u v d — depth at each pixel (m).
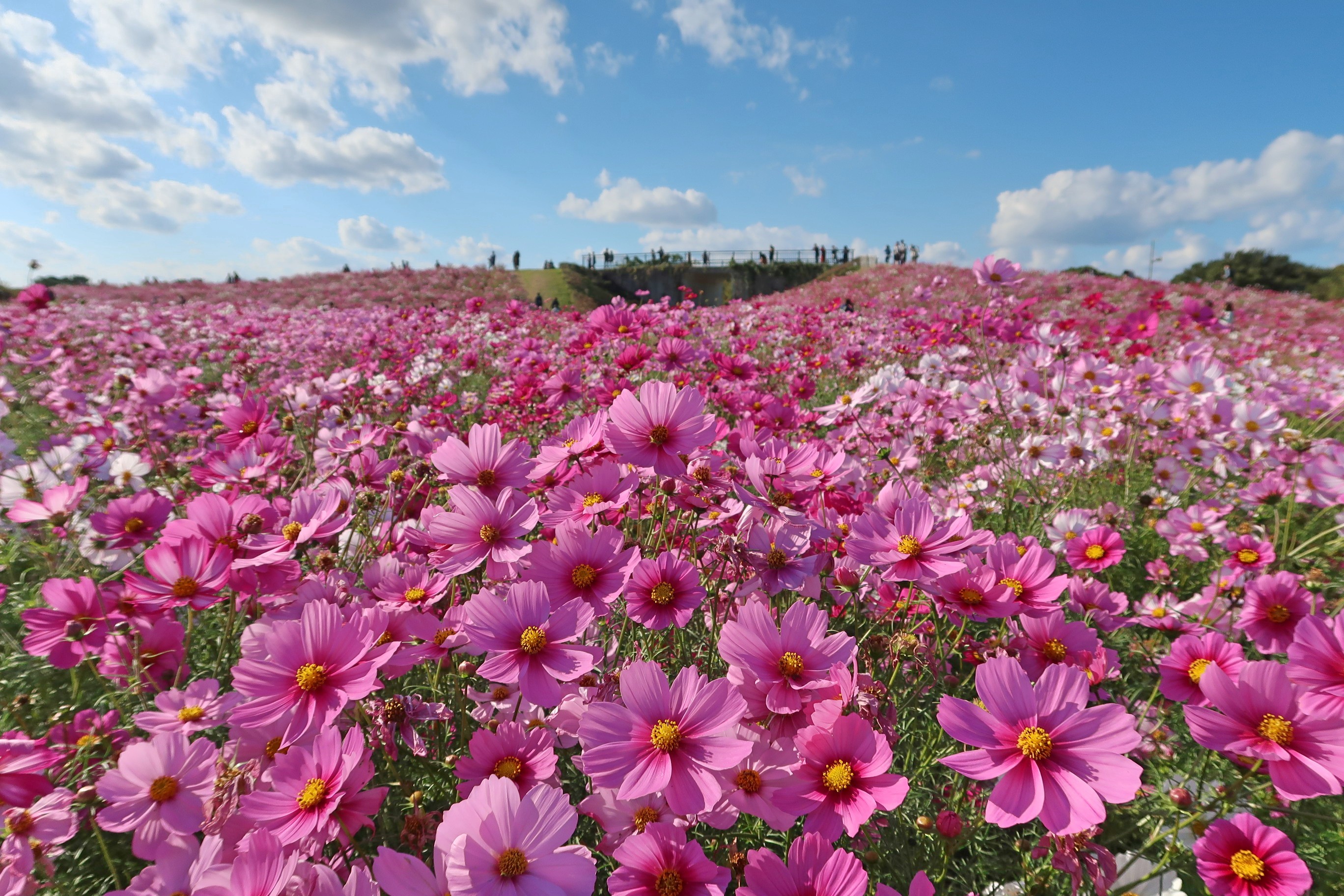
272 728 1.29
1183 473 3.48
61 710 1.77
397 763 1.54
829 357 6.78
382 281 26.11
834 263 40.91
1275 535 2.66
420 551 2.08
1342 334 11.34
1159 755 1.78
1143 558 3.20
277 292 23.75
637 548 1.49
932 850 1.56
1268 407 3.51
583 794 1.65
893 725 1.37
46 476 2.68
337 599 1.73
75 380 5.38
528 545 1.49
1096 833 1.33
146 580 1.57
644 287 40.94
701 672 1.74
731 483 1.75
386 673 1.50
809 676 1.30
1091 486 3.78
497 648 1.25
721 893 1.03
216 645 2.13
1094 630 1.71
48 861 1.27
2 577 2.62
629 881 1.05
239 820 1.16
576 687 1.52
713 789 1.08
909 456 3.27
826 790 1.16
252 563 1.58
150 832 1.20
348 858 1.17
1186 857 1.58
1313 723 1.14
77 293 22.69
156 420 3.56
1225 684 1.19
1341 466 2.51
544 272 37.72
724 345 8.01
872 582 2.00
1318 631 1.19
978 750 1.09
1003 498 3.50
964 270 22.09
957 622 1.69
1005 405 4.07
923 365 5.16
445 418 3.95
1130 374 4.27
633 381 4.38
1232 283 21.66
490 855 0.94
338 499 1.80
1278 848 1.18
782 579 1.61
